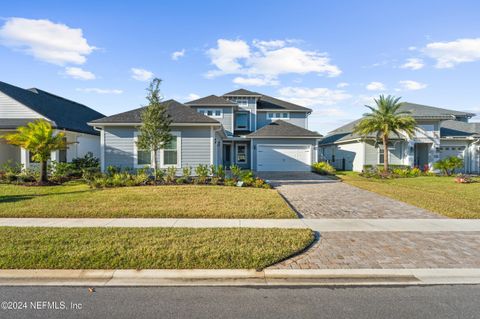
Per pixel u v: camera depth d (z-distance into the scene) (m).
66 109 21.72
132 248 5.17
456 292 3.97
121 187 12.20
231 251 5.08
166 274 4.37
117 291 3.96
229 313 3.42
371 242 5.82
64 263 4.58
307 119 30.00
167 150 15.19
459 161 20.72
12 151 18.95
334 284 4.21
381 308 3.56
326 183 16.06
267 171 22.73
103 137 15.09
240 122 29.30
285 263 4.77
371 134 23.70
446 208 9.05
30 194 10.80
